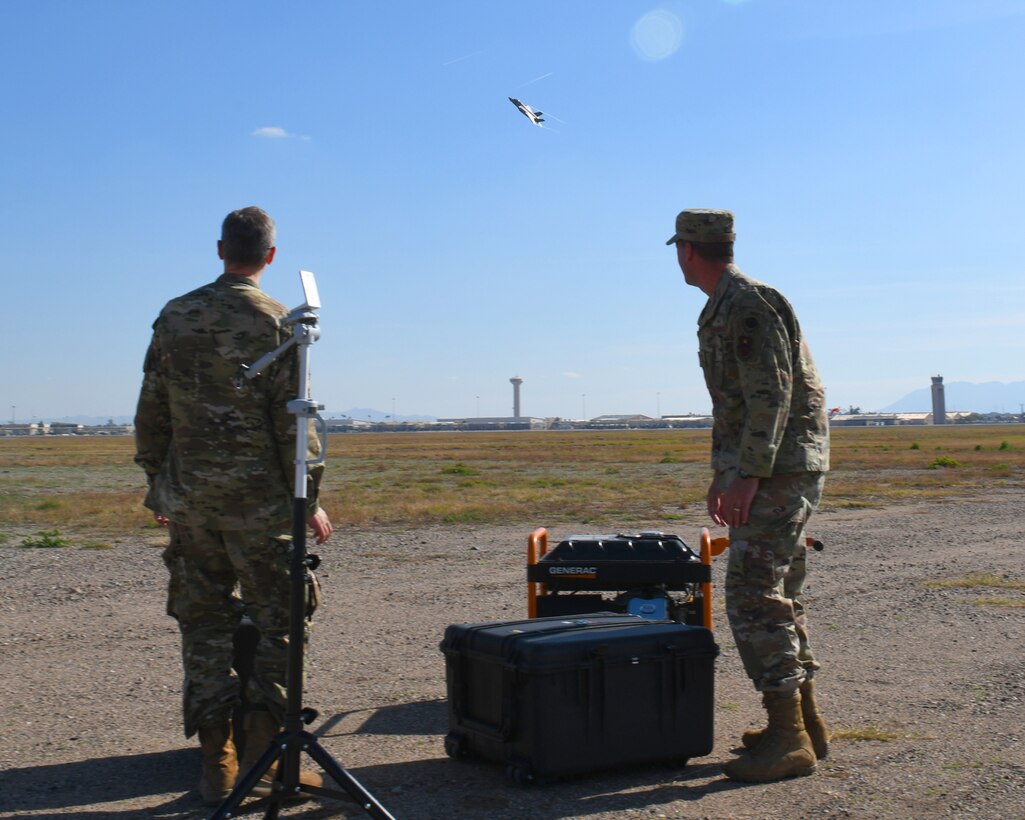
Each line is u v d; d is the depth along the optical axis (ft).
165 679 19.57
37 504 64.13
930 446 209.36
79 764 14.34
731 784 13.07
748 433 12.80
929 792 12.66
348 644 23.02
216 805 12.46
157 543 43.39
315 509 12.75
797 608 14.11
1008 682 18.75
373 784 13.23
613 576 17.66
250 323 12.37
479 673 13.85
